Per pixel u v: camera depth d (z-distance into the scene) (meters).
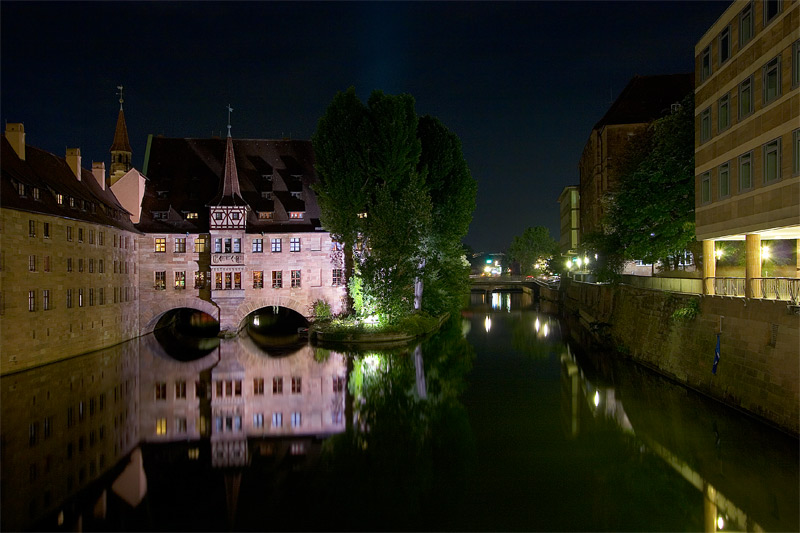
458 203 60.31
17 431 23.30
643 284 37.59
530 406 27.14
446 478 18.31
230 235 52.75
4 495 17.14
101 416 25.70
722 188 24.78
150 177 57.00
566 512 15.89
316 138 51.97
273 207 55.88
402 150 50.59
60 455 20.58
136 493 17.27
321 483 18.03
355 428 23.92
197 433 23.28
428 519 15.49
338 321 51.44
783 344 19.64
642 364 34.88
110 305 45.28
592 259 65.75
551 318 70.06
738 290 23.80
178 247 53.38
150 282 52.84
